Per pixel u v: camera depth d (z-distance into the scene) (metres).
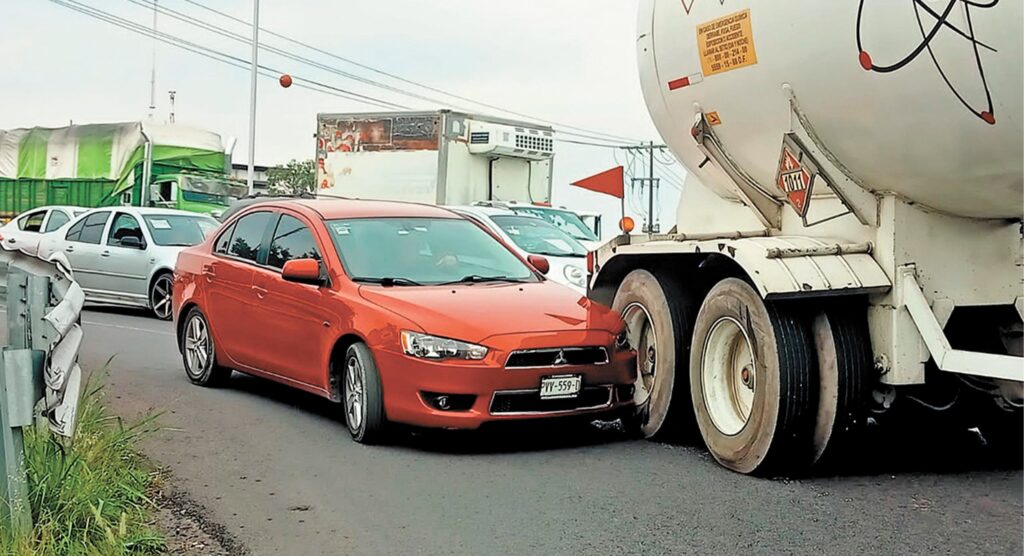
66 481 4.99
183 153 24.86
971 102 5.16
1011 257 6.10
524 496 5.93
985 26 4.91
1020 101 4.97
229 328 8.86
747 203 7.28
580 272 12.08
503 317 6.94
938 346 5.79
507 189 20.73
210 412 8.23
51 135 26.36
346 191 21.47
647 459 6.84
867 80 5.59
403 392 6.83
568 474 6.43
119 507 5.20
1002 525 5.38
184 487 6.13
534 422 6.93
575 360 6.92
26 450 4.88
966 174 5.55
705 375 6.82
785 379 6.11
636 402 7.52
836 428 6.11
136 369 10.37
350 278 7.58
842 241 6.39
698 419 6.86
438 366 6.67
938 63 5.18
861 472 6.52
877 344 6.11
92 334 13.18
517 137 20.34
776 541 5.14
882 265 6.07
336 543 5.17
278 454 6.91
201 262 9.41
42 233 17.30
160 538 5.02
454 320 6.83
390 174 20.81
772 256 6.10
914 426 7.59
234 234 9.23
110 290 15.73
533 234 13.19
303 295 7.84
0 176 27.09
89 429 6.16
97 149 25.36
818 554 4.95
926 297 6.00
